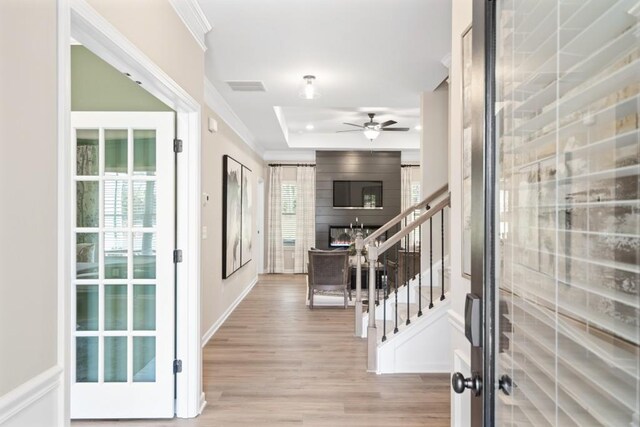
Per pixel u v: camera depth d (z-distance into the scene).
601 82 0.76
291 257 9.35
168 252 2.69
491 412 1.09
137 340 2.76
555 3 0.91
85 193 2.76
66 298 1.30
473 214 1.20
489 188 1.12
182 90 2.47
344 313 5.69
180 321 2.74
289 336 4.61
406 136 8.52
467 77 1.86
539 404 0.97
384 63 3.66
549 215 0.94
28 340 1.15
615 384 0.71
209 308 4.54
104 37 1.59
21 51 1.12
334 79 4.10
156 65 2.10
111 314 2.75
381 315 4.60
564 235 0.88
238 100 4.86
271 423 2.66
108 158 2.77
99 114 2.71
